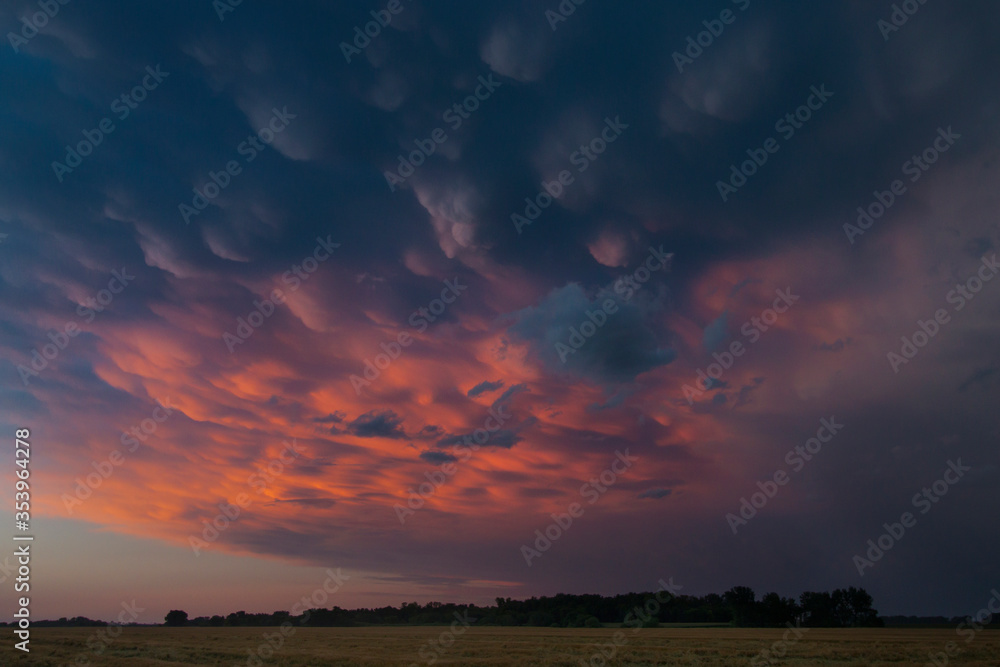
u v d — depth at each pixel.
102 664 38.88
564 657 44.28
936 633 85.12
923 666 38.31
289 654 46.62
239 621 130.00
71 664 38.94
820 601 122.62
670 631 92.94
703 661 41.38
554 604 134.25
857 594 121.12
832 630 98.62
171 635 73.44
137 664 39.12
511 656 45.34
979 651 47.94
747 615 120.25
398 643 61.00
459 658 43.97
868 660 41.78
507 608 136.38
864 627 118.25
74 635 65.81
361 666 39.03
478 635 77.94
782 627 117.81
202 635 74.00
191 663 40.66
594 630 98.69
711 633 84.19
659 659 42.66
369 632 92.31
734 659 42.56
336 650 51.09
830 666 38.56
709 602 138.00
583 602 134.38
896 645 54.81
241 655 45.91
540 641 63.53
